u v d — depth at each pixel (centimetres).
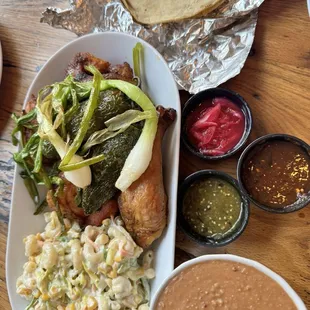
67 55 34
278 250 30
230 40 32
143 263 31
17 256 33
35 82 34
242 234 31
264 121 32
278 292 26
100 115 30
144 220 29
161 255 31
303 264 29
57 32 37
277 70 32
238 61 32
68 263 31
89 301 30
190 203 31
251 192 30
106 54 34
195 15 33
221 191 31
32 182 33
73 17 35
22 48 38
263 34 33
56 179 31
